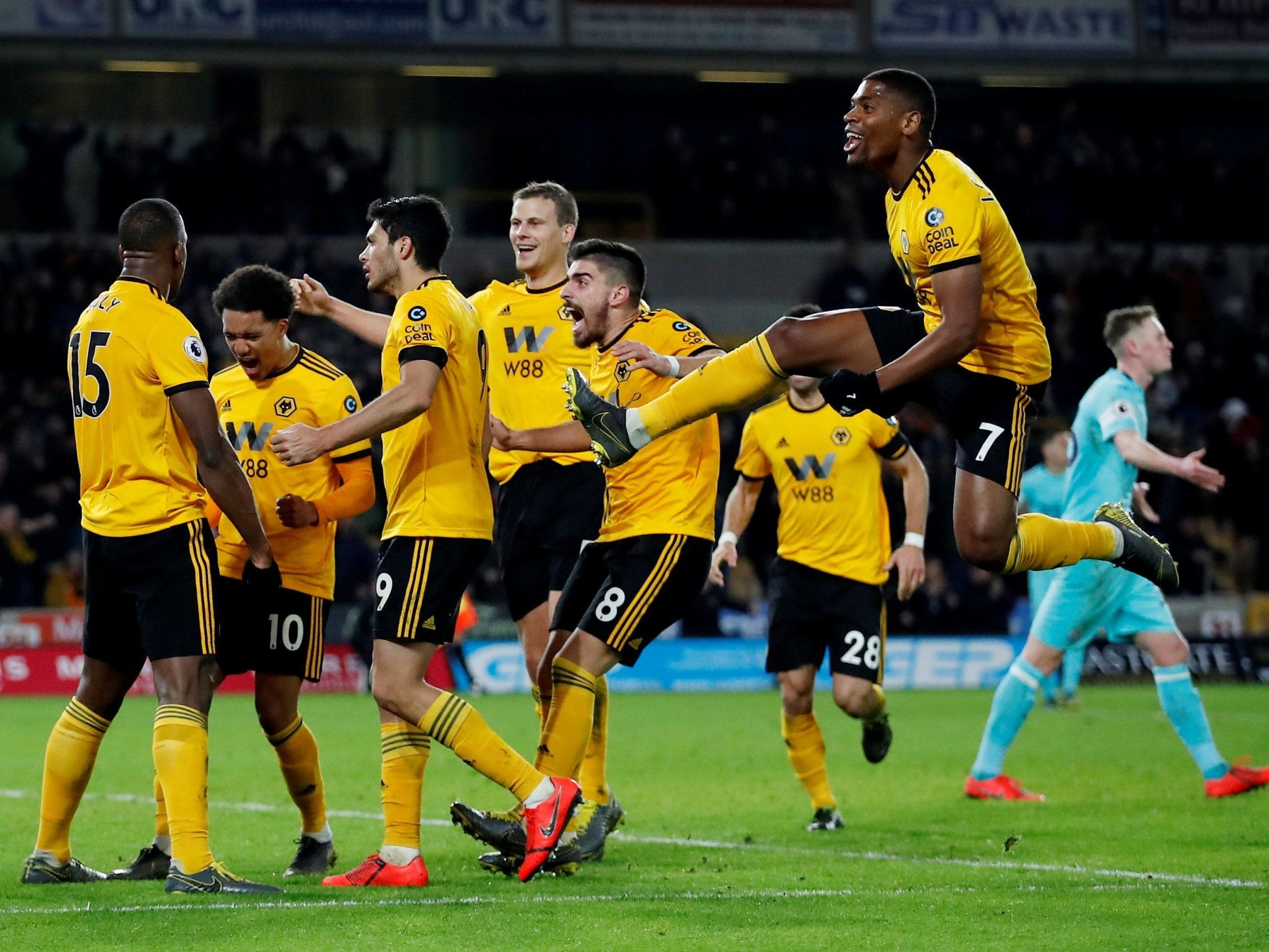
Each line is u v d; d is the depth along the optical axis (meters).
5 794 32.19
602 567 24.08
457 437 21.59
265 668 22.86
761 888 20.95
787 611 29.53
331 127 99.19
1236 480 86.19
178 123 97.75
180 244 21.62
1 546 70.25
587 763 25.59
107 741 44.19
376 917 18.62
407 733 21.61
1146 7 90.69
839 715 54.59
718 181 97.94
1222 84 96.44
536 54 86.75
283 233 92.88
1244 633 76.00
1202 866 22.89
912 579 30.69
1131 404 32.19
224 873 20.69
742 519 31.70
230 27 83.88
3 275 86.62
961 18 89.81
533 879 21.70
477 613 68.81
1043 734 46.88
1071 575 31.44
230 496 20.84
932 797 32.34
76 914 18.88
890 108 21.25
